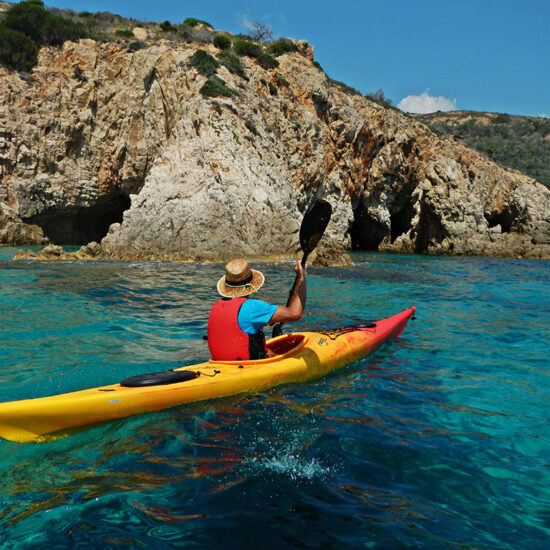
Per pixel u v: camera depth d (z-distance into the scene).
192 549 1.95
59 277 10.77
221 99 21.36
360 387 4.06
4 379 4.04
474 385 4.21
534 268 18.53
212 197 18.41
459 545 2.02
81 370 4.30
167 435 3.00
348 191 28.89
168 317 6.80
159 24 32.19
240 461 2.70
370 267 16.78
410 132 30.59
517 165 43.75
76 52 24.72
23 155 22.73
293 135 25.42
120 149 24.34
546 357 5.19
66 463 2.65
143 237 17.69
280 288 10.20
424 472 2.64
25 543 1.97
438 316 7.54
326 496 2.37
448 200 29.31
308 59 30.70
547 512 2.29
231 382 3.61
